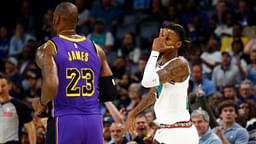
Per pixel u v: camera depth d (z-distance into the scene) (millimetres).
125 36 24453
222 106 15234
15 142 14742
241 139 14984
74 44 9711
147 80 9922
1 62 25469
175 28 10172
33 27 27891
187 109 10414
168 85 10148
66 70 9523
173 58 10180
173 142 10156
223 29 24078
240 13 24547
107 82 10141
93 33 25625
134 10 27375
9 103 14773
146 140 14188
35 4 28625
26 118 14805
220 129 14500
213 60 22406
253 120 16188
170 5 25969
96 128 9672
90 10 27797
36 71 22594
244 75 21344
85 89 9648
